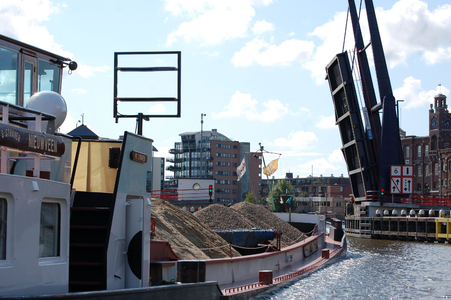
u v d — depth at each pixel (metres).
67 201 8.09
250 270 20.00
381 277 24.30
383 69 54.12
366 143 52.16
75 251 10.04
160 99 13.94
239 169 71.62
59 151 8.06
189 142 165.88
